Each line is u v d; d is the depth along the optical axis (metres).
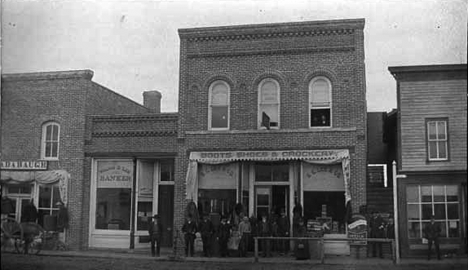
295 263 15.04
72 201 18.97
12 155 19.22
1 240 16.94
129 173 19.11
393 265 14.53
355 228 16.38
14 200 18.98
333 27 17.61
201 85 18.59
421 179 16.17
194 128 18.47
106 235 18.81
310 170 17.66
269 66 18.09
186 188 18.08
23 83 19.19
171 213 18.89
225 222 16.89
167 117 18.86
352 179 16.98
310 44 17.84
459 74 16.31
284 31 17.97
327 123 17.66
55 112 19.39
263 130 17.83
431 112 16.41
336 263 14.80
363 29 17.50
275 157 17.55
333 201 17.36
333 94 17.59
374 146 20.02
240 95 18.25
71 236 18.58
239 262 15.27
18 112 19.30
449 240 15.64
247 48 18.33
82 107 19.38
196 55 18.69
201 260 15.77
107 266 14.88
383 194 17.25
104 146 19.25
